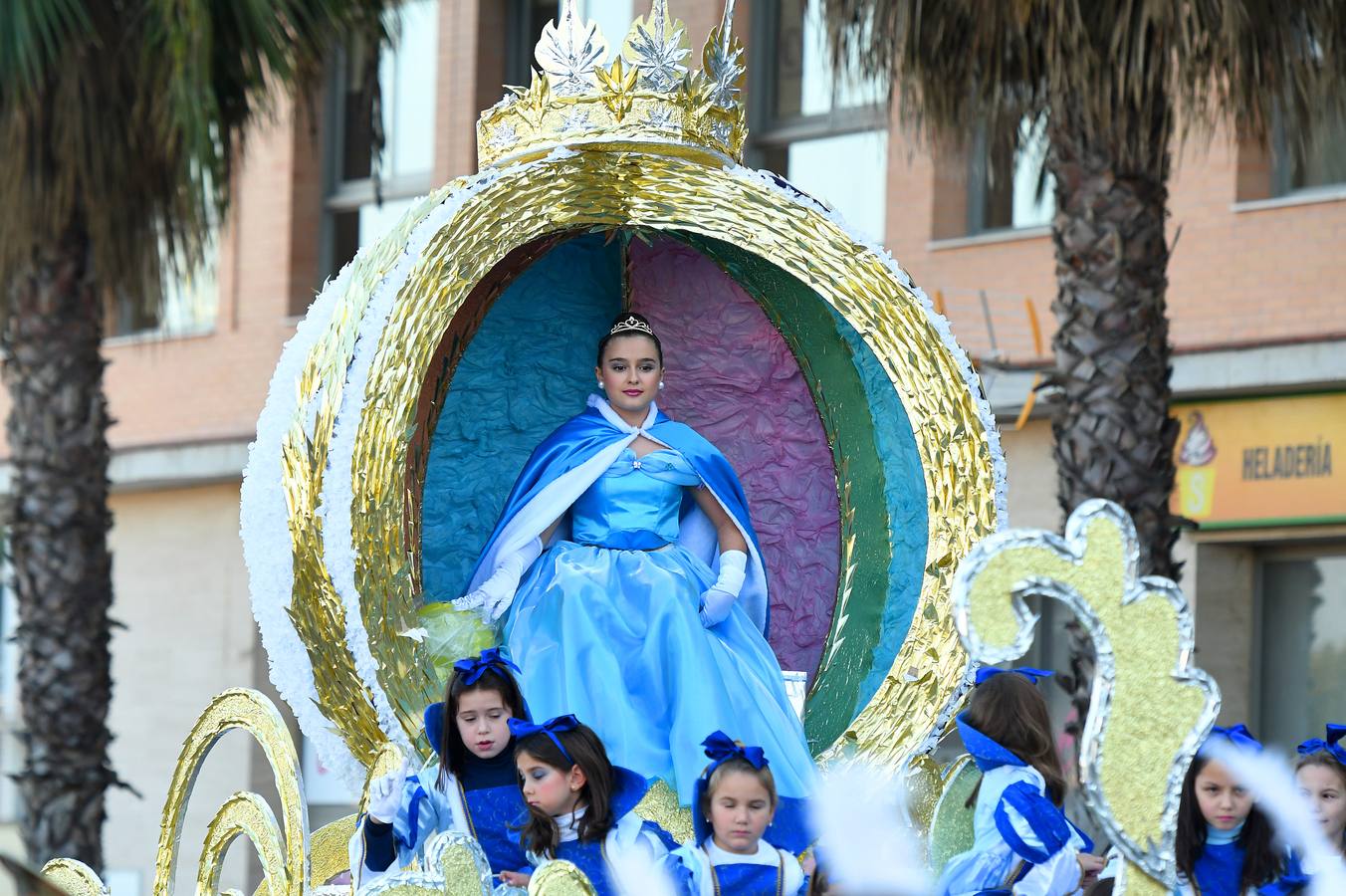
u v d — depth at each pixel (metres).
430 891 6.03
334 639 7.83
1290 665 19.33
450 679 7.48
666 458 9.18
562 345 9.83
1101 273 12.96
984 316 20.27
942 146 13.85
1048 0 12.19
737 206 8.91
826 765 8.64
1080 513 5.15
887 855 7.65
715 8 21.33
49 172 15.41
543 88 8.85
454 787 7.31
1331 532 18.44
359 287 8.29
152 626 27.06
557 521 9.20
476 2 23.33
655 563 8.80
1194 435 19.34
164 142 15.27
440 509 9.37
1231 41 12.09
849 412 9.55
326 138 25.27
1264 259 18.73
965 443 8.81
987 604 5.01
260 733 7.42
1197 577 19.34
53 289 16.03
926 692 8.71
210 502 26.72
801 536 9.77
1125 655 5.16
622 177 8.80
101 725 16.20
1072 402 13.03
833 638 9.44
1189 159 19.23
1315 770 7.90
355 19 15.89
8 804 16.16
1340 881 7.32
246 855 24.88
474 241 8.37
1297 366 18.34
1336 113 13.53
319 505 7.86
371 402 7.92
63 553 16.08
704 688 8.20
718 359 9.94
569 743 6.96
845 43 13.70
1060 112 12.73
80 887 8.52
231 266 25.77
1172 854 5.18
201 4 14.09
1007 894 7.16
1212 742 7.31
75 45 14.79
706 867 6.79
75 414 16.17
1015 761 7.50
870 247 9.00
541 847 6.90
